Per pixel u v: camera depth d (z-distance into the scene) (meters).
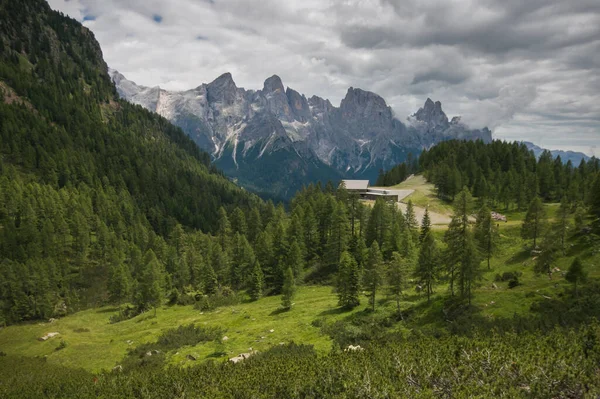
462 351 24.30
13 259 107.19
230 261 103.69
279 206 135.75
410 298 58.03
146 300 88.88
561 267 61.97
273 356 35.03
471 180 145.38
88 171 170.38
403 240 86.44
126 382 31.27
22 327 82.88
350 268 60.84
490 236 71.69
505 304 46.22
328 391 22.75
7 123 172.12
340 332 47.19
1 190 124.94
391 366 23.70
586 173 142.38
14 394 34.94
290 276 68.44
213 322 65.69
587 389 17.88
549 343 24.44
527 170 142.88
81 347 62.16
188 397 25.38
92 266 117.88
